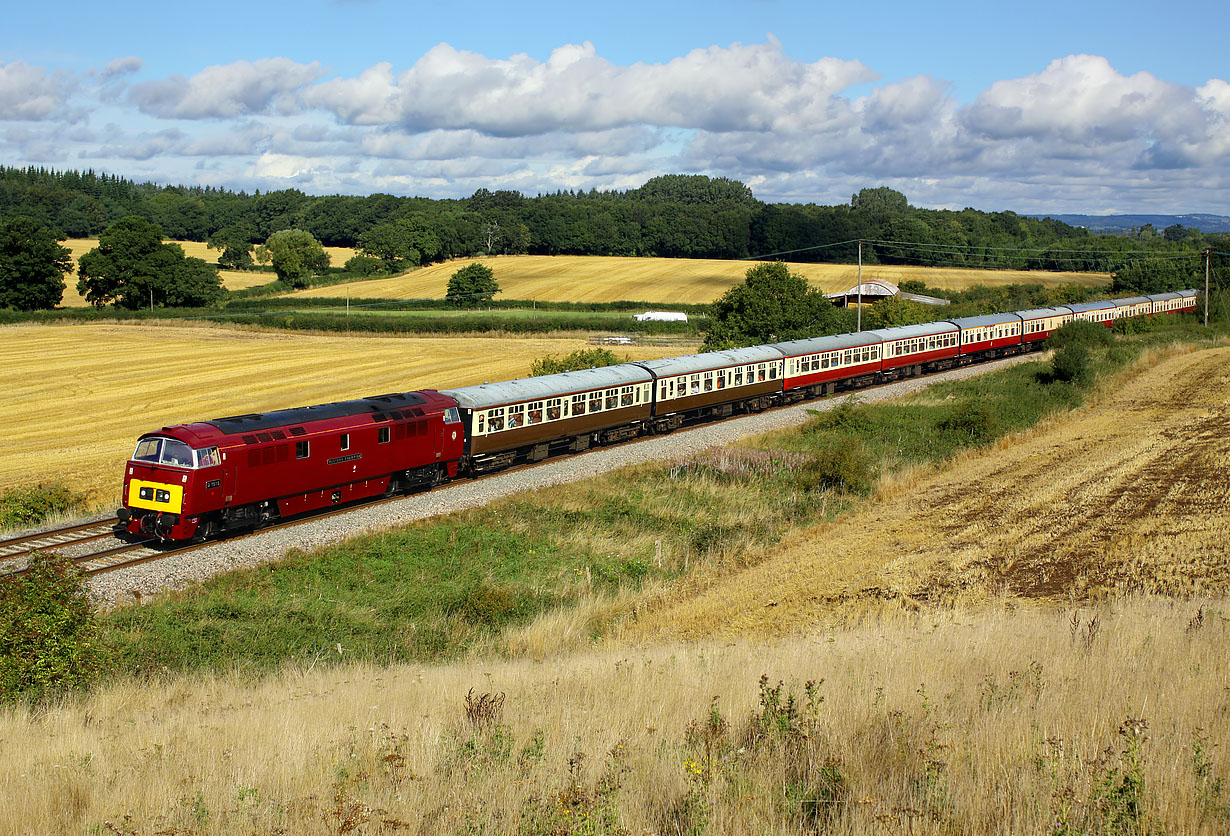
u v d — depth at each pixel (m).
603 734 11.48
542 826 8.51
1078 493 32.31
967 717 11.15
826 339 55.53
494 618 22.94
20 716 14.95
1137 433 42.97
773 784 9.33
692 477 36.50
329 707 14.62
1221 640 14.67
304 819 9.29
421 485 34.16
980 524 29.25
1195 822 7.79
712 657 16.55
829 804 8.77
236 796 10.10
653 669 15.52
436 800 9.52
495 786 9.68
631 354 76.94
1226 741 9.77
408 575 25.52
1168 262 111.81
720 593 24.47
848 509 33.22
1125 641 14.76
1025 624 17.39
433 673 17.62
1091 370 57.47
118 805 10.15
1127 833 7.71
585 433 40.50
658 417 44.34
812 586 24.19
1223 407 47.94
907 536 28.59
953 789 8.80
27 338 90.19
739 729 11.13
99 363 75.94
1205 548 24.23
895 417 47.59
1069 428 46.16
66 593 17.75
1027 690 12.13
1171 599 19.50
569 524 30.48
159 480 25.97
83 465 42.09
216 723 14.03
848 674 14.05
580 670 16.11
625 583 26.09
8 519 30.45
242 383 66.94
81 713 15.31
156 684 17.38
